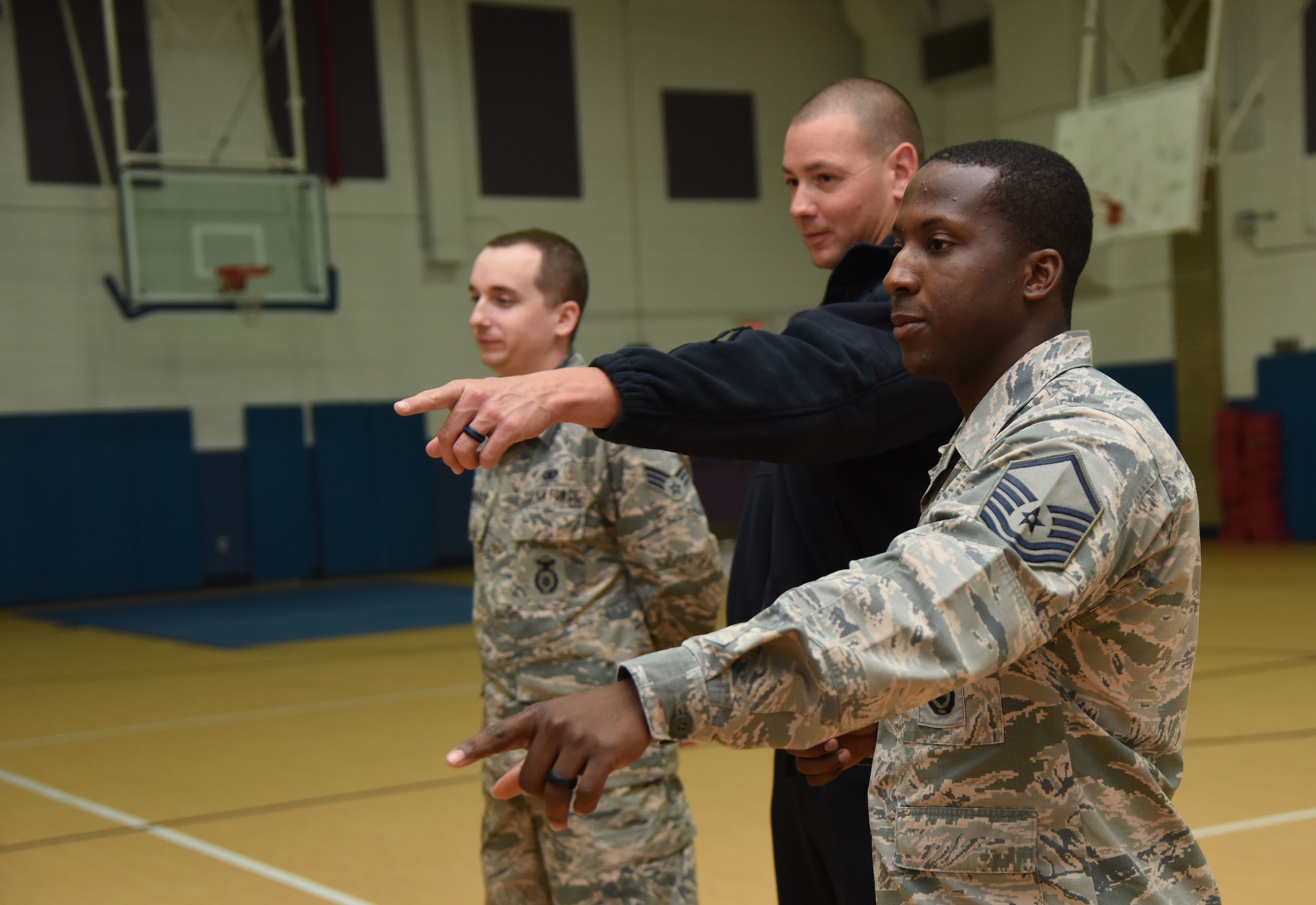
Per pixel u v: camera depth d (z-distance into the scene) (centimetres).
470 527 242
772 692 90
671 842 223
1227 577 1089
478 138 1508
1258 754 486
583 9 1552
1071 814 111
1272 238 1358
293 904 361
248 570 1433
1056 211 117
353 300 1466
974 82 1573
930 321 119
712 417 138
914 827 117
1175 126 1169
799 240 1667
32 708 705
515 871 234
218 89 1389
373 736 593
